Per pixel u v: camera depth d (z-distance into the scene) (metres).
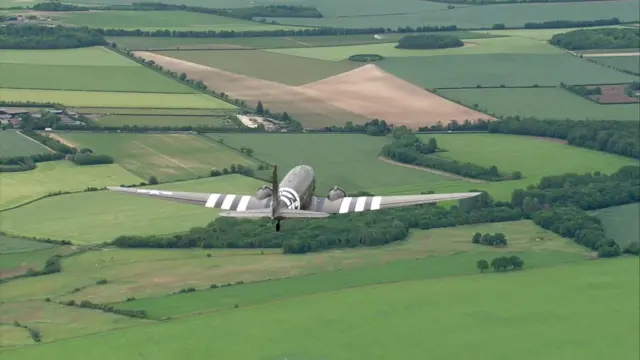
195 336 188.25
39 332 188.62
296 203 101.69
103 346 183.25
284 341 188.00
